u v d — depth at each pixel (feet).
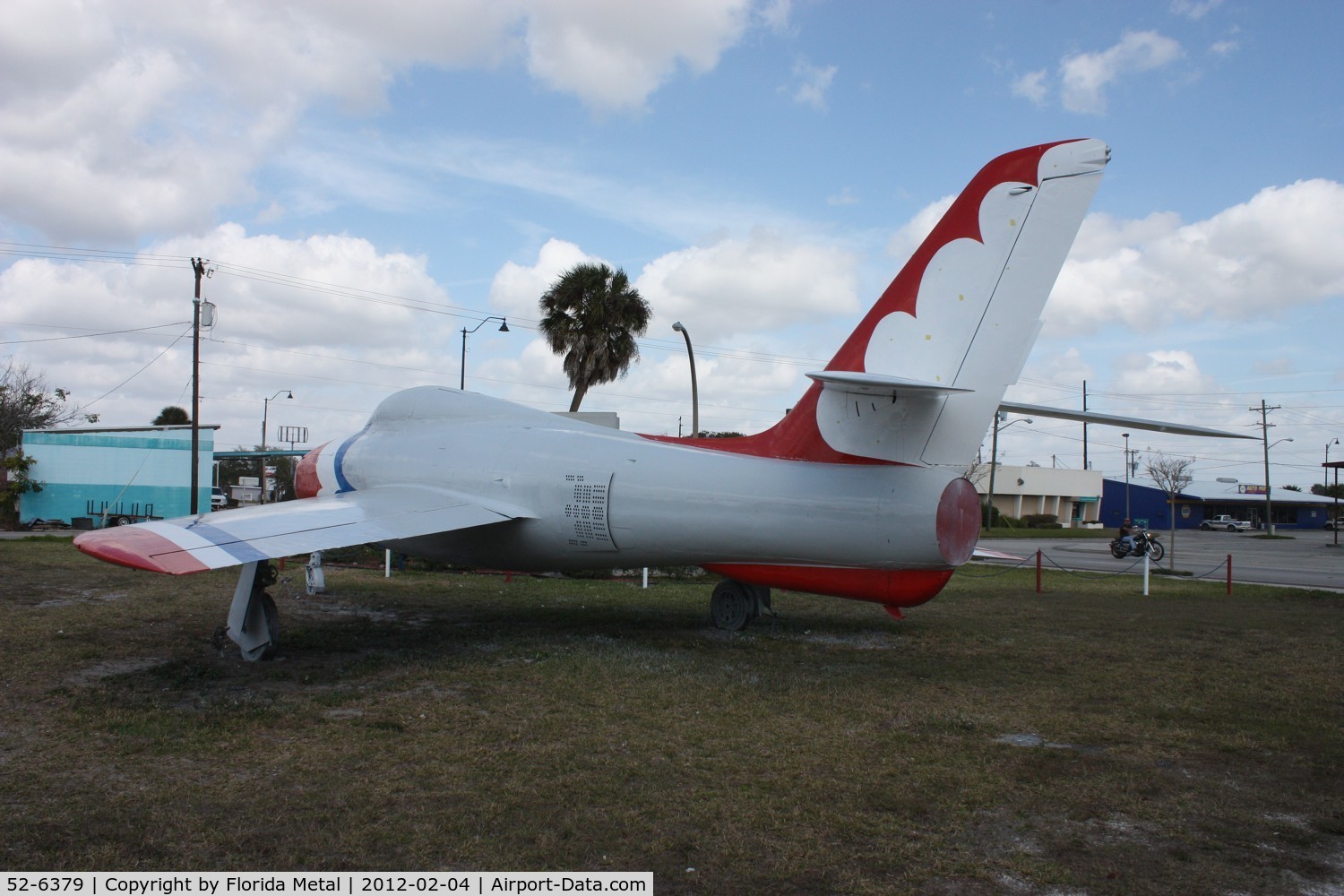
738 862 13.09
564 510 31.86
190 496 95.40
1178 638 33.73
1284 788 16.72
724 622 34.14
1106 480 237.45
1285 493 242.78
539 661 27.35
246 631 27.09
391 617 36.29
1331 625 37.50
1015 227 24.72
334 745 18.49
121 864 12.62
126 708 21.21
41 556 55.42
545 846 13.48
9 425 127.34
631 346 96.12
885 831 14.34
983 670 27.14
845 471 27.17
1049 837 14.26
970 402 25.20
